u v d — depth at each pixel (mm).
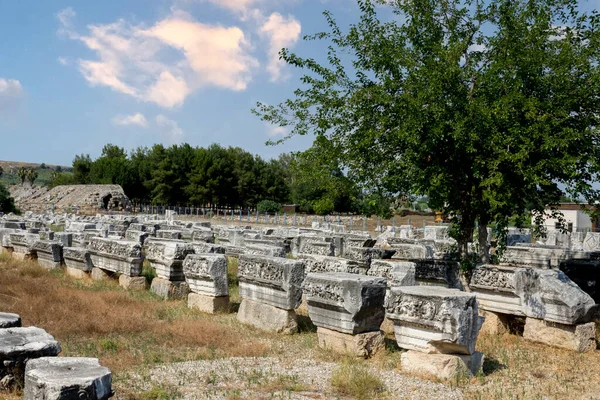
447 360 7098
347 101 10820
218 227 30500
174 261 12602
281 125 11367
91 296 11680
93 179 79562
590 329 8984
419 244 16438
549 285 9039
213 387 6719
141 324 9773
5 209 52812
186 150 77312
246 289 10656
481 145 9938
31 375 5379
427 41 10930
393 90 10555
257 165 77688
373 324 8328
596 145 9711
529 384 7141
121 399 6133
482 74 10414
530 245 18281
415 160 10188
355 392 6559
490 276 9891
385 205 11078
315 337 9414
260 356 8305
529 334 9359
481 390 6785
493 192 9477
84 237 18922
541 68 10055
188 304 11883
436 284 10984
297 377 7184
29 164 175375
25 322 9320
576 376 7543
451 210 11391
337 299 8219
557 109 9539
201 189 71562
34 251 18078
